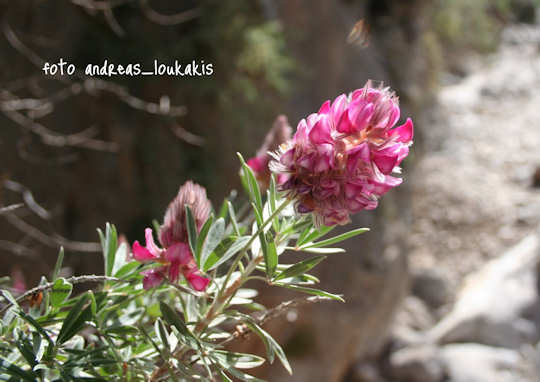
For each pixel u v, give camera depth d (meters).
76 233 1.12
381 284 1.54
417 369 1.76
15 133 1.02
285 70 1.38
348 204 0.24
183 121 1.22
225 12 1.22
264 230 0.27
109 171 1.15
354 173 0.24
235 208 0.37
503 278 2.23
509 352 1.97
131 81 1.17
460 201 2.66
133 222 1.20
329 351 1.41
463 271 2.36
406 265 1.71
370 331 1.60
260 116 1.29
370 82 0.25
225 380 0.26
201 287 0.27
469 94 3.35
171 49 1.19
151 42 1.19
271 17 1.32
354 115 0.24
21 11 1.03
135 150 1.19
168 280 0.26
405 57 2.12
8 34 0.93
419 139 2.14
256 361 0.27
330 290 1.44
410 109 2.10
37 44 1.05
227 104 1.22
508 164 2.89
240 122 1.25
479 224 2.56
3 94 0.86
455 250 2.46
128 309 0.30
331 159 0.24
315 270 1.42
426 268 2.32
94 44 1.15
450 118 3.15
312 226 0.27
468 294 2.22
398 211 1.82
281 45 1.32
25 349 0.25
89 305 0.25
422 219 2.59
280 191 0.25
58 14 1.09
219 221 0.27
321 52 1.56
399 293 1.68
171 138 1.22
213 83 1.20
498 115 3.20
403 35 2.17
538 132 3.05
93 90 1.05
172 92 1.20
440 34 3.46
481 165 2.88
